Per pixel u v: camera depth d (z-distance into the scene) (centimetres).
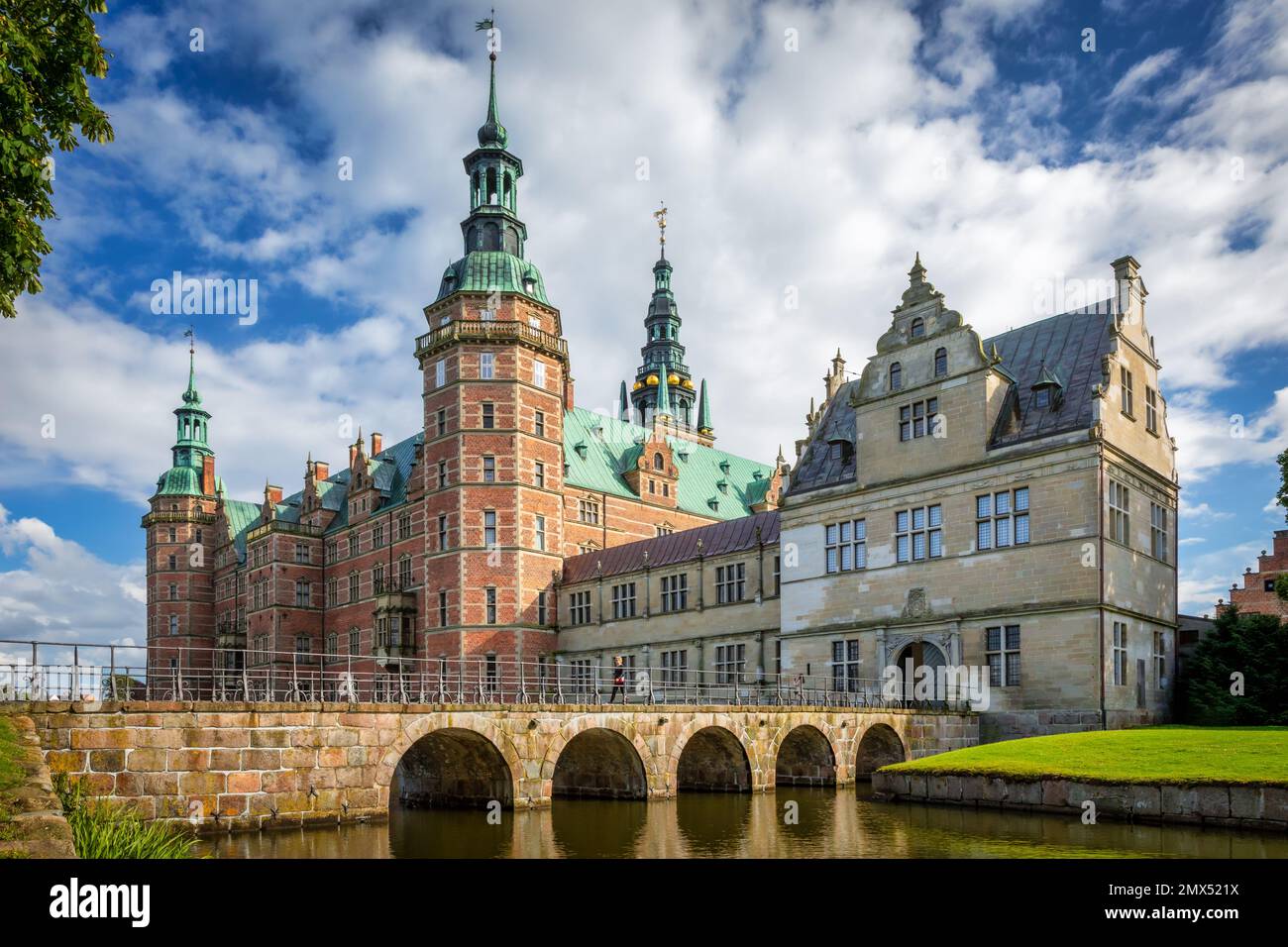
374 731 2873
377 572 7900
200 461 11088
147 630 10756
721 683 5581
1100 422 4047
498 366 6681
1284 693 4109
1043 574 4112
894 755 4103
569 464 7831
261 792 2652
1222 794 2492
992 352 4469
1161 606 4481
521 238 7225
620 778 3591
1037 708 4053
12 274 1859
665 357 11556
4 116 1797
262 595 8769
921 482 4612
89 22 1930
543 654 6612
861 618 4784
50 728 2375
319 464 9512
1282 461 3812
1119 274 4522
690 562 5934
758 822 2869
